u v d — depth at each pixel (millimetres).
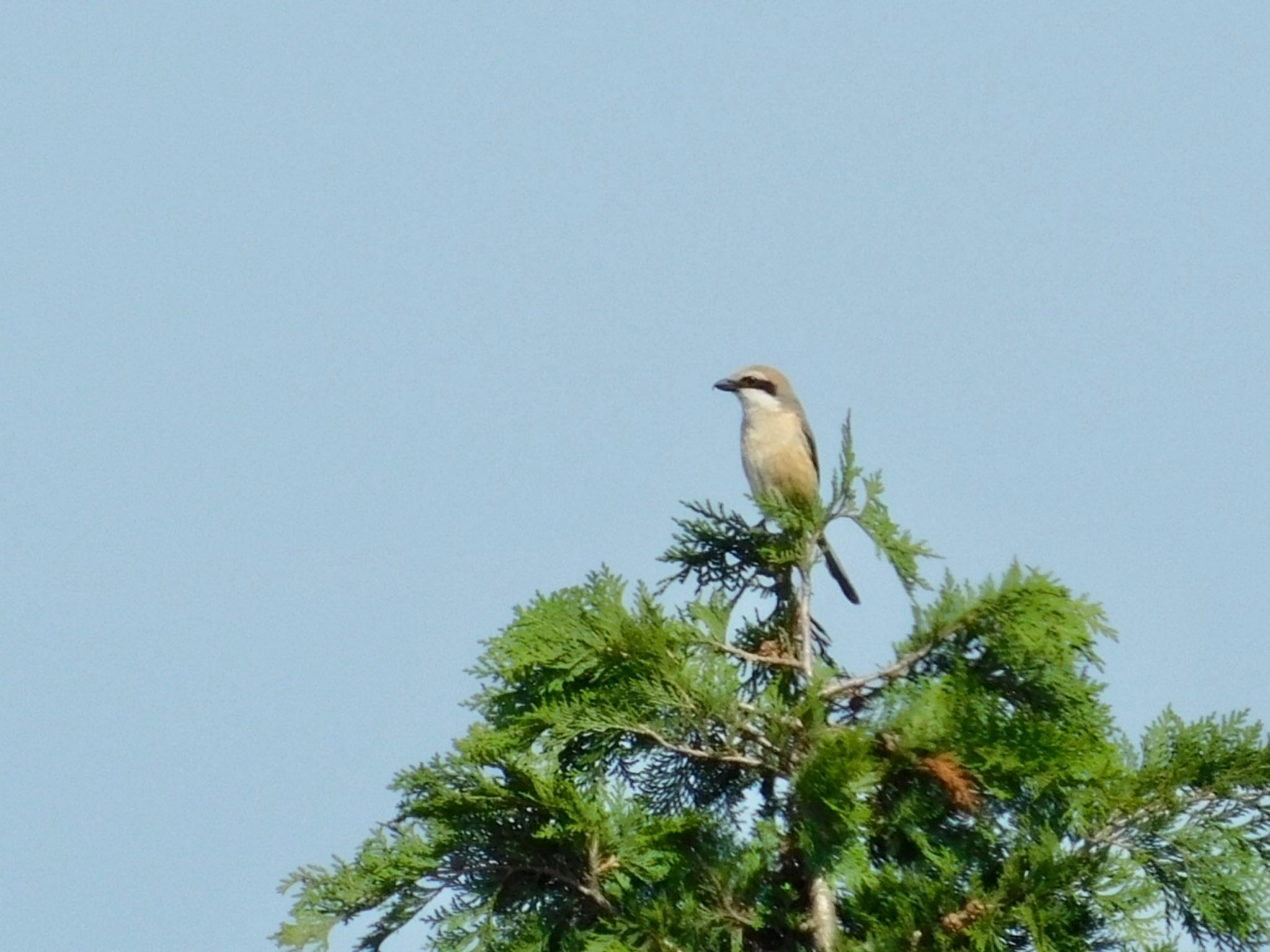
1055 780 12430
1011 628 12820
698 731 12734
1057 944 11852
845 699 13297
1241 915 12148
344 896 12555
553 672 13078
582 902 12516
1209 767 12375
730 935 12141
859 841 11797
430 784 12414
